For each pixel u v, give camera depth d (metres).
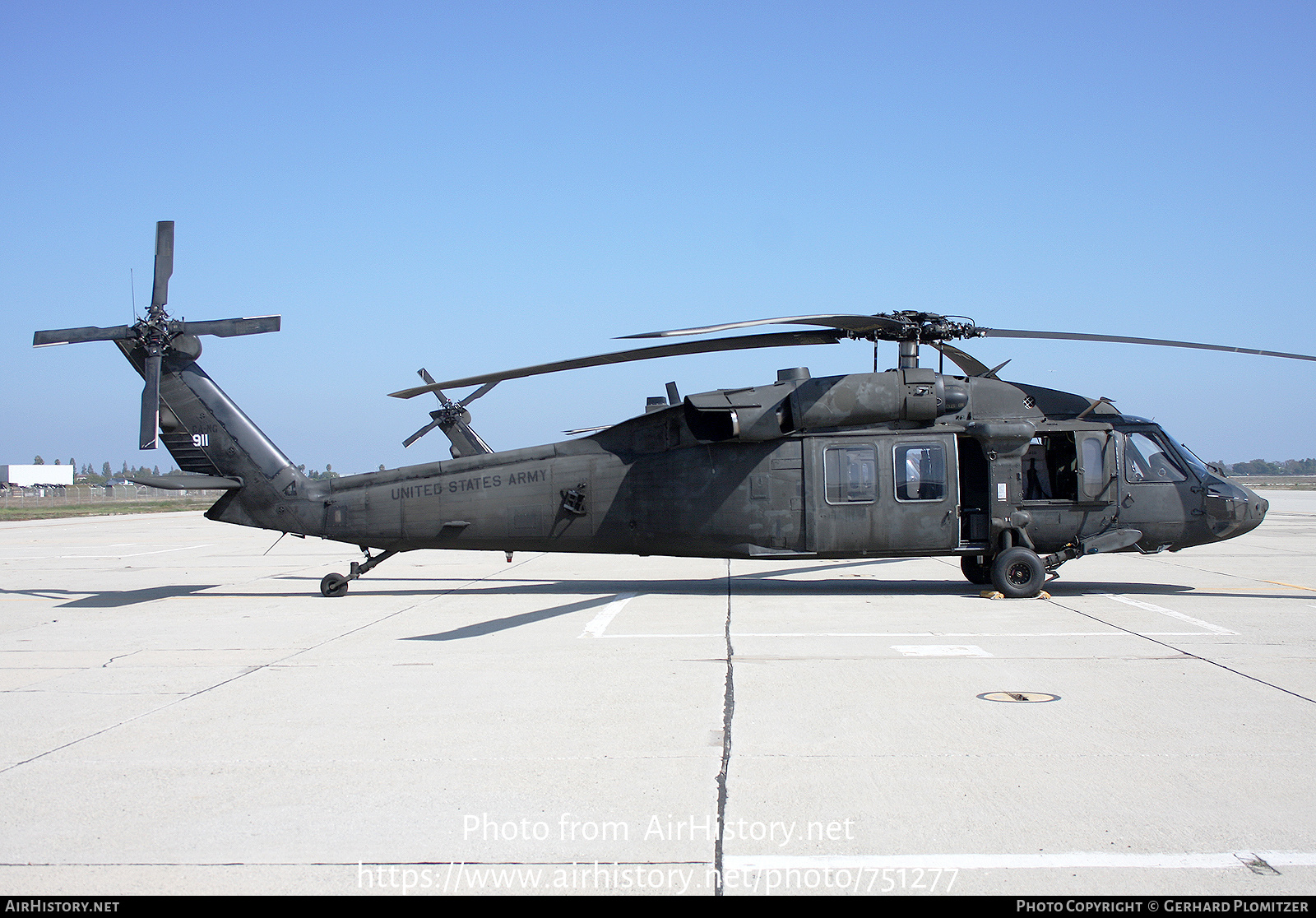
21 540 33.28
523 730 6.84
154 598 15.19
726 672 8.63
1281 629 10.59
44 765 6.19
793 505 13.75
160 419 15.12
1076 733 6.55
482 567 20.97
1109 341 13.28
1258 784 5.50
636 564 21.05
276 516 15.01
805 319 11.56
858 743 6.39
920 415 13.53
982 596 13.55
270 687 8.39
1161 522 13.56
